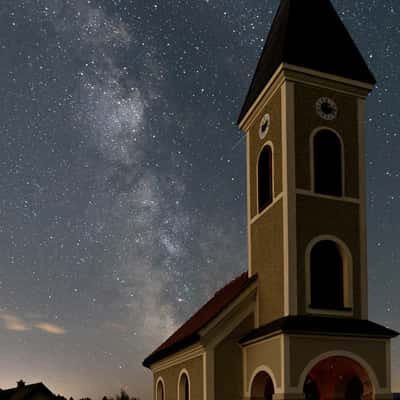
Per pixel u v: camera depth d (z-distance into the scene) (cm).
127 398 3322
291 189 1596
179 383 1883
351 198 1656
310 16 1817
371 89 1741
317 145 1667
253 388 1554
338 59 1728
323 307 1520
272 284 1620
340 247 1596
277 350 1412
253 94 1923
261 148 1819
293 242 1552
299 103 1670
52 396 4081
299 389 1360
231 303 1672
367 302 1566
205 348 1616
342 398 1633
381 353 1448
